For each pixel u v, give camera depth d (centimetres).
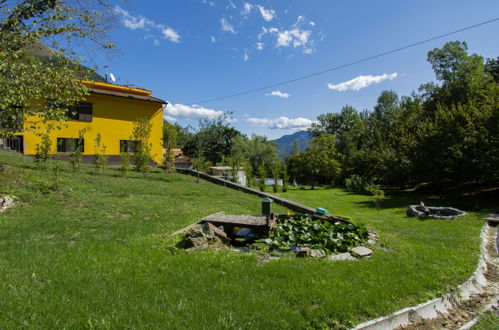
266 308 334
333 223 789
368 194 2392
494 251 707
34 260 431
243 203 1223
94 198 927
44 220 657
